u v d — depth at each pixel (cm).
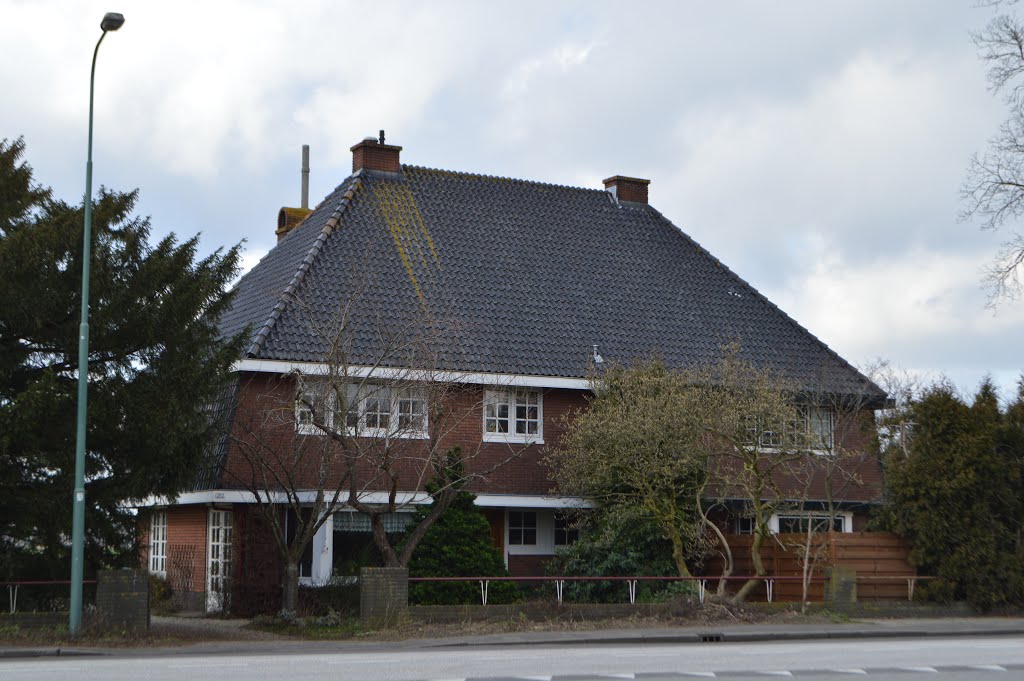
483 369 2930
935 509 2609
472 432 2936
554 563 2822
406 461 2816
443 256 3241
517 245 3406
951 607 2581
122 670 1468
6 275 1927
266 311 2922
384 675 1395
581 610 2333
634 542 2733
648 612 2375
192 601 2953
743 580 2733
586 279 3394
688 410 2508
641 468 2600
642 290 3444
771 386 2709
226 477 2612
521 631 2170
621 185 3797
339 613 2333
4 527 2045
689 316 3419
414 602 2391
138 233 2159
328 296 2939
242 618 2553
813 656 1681
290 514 2772
